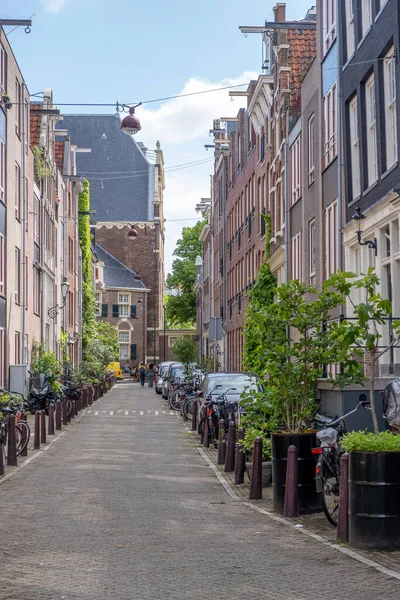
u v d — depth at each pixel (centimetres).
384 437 968
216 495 1430
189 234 9262
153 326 10706
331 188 2350
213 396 2386
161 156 11288
